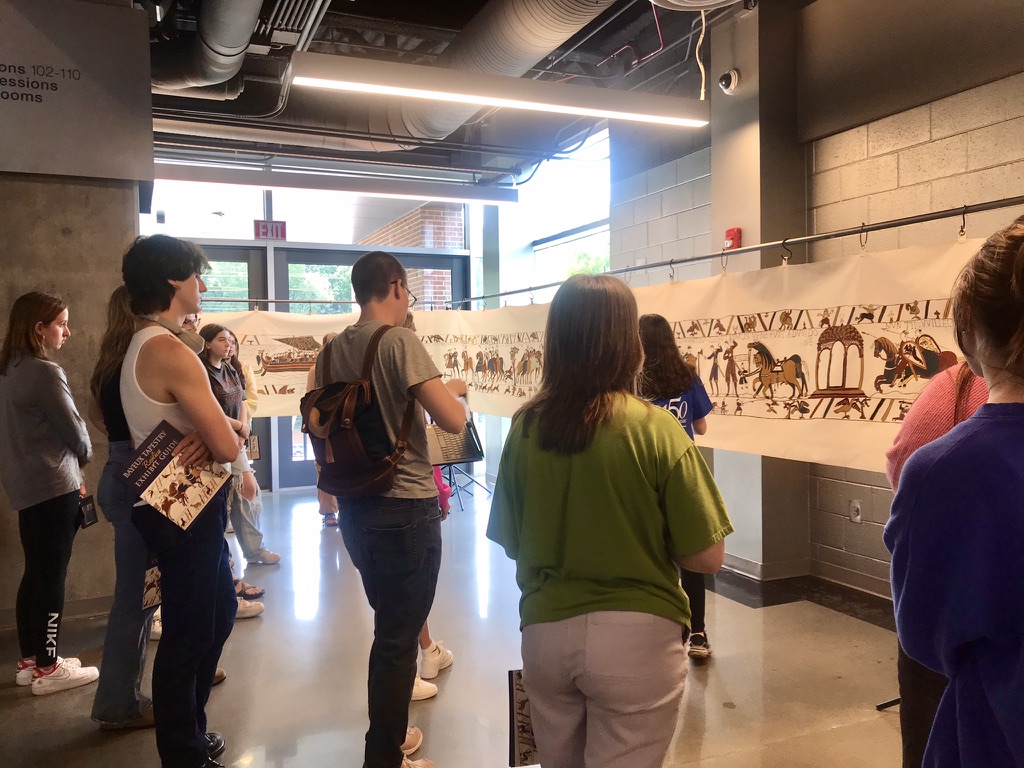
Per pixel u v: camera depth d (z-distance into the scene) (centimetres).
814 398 305
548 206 682
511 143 620
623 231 535
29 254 333
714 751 222
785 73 391
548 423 132
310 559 450
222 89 430
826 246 387
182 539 179
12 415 257
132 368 177
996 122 303
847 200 374
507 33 359
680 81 463
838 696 258
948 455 81
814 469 403
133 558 220
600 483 126
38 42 327
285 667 289
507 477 142
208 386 179
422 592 194
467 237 758
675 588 129
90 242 343
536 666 129
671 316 376
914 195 339
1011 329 78
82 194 341
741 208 399
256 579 408
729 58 403
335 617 346
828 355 299
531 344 473
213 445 178
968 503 77
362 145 526
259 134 504
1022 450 76
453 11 469
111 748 226
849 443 292
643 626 123
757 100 386
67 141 334
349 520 194
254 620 343
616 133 538
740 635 317
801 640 310
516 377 490
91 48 336
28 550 264
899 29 337
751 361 332
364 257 202
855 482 379
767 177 389
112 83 340
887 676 274
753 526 401
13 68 324
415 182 586
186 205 647
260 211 677
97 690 235
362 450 185
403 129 498
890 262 274
